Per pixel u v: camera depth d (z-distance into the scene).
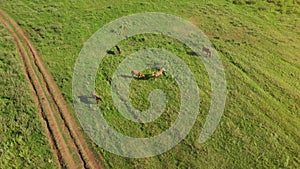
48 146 24.50
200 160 23.67
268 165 23.39
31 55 31.17
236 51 31.53
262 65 30.28
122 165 23.47
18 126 25.62
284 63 30.56
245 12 36.69
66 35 33.22
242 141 24.69
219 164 23.44
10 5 37.28
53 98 27.55
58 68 29.89
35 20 35.25
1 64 30.23
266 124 25.75
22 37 33.12
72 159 23.81
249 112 26.53
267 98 27.58
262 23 35.12
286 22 35.44
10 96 27.67
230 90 28.11
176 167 23.31
